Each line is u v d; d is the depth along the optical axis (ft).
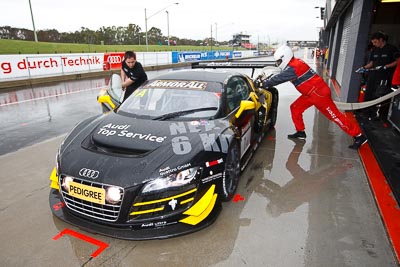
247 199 9.34
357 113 18.97
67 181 7.30
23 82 41.39
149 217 7.00
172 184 6.99
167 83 11.31
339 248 7.10
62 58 50.42
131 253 6.97
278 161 12.31
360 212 8.63
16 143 15.62
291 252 6.97
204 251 7.02
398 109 15.14
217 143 8.30
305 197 9.48
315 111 20.83
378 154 12.33
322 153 13.19
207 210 7.70
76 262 6.68
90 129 9.17
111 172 7.04
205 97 10.32
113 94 12.72
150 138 8.25
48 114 22.88
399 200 8.82
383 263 6.61
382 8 28.76
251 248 7.11
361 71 18.17
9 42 96.53
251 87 13.34
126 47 152.35
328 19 48.55
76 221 7.45
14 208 8.86
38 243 7.30
